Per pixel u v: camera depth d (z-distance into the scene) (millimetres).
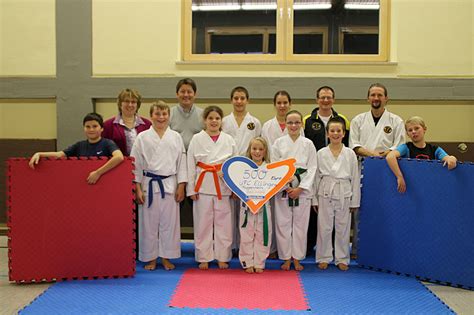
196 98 4844
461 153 4754
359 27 5051
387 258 3455
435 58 4734
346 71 4793
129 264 3260
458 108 4820
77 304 2693
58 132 4906
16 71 4953
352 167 3572
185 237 4887
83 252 3211
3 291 2984
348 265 3615
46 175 3166
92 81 4875
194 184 3562
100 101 4969
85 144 3484
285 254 3502
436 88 4715
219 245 3523
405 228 3369
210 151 3535
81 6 4871
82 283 3123
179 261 3836
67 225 3191
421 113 4828
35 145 4887
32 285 3121
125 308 2627
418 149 3549
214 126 3559
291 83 4773
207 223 3510
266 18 5066
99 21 4871
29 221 3148
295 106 4875
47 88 4910
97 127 3432
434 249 3229
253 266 3445
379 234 3508
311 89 4762
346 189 3533
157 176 3461
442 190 3209
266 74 4836
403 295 2904
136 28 4863
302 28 5059
